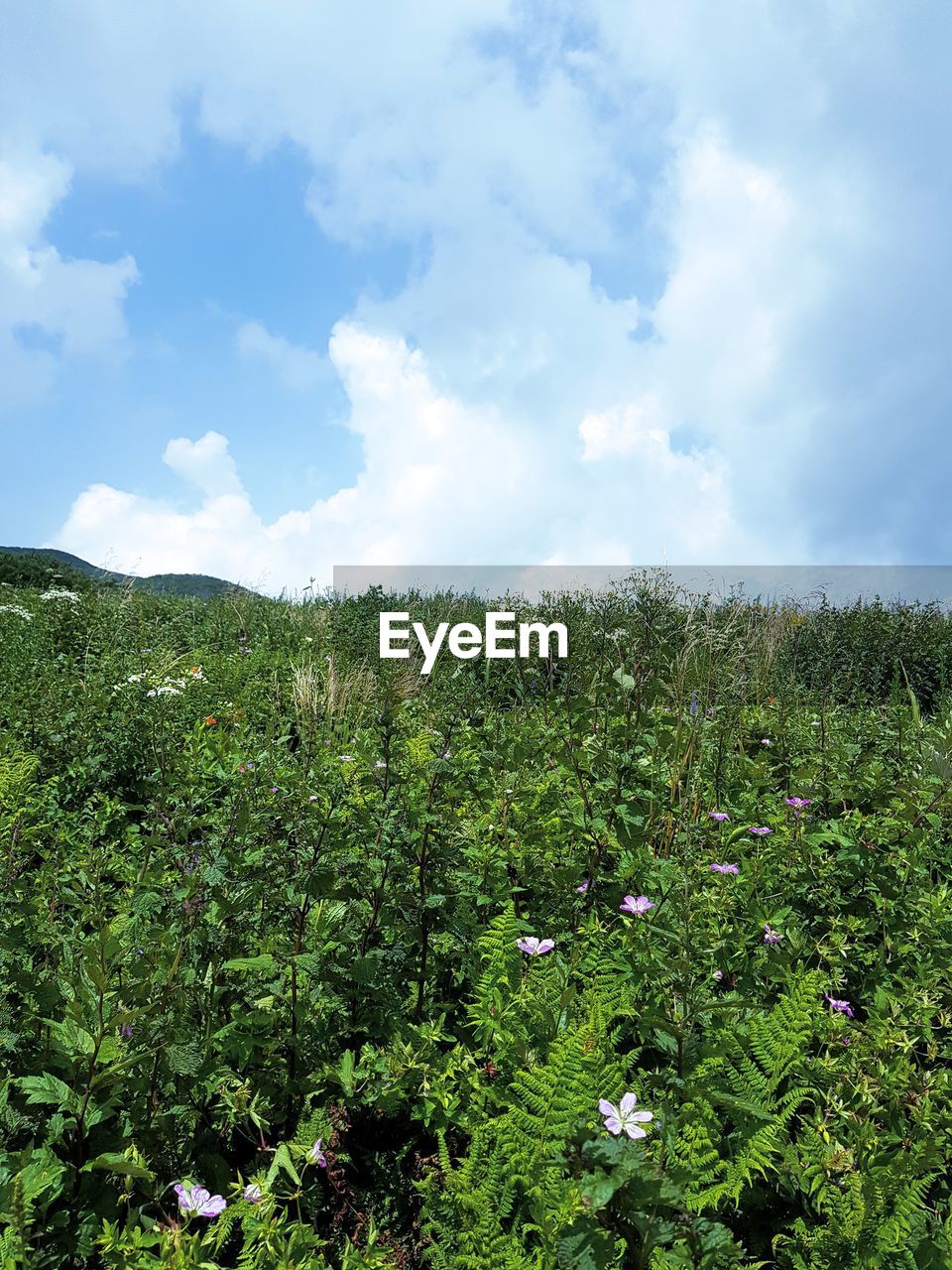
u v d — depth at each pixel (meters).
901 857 3.42
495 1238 1.88
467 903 3.17
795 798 4.03
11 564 15.09
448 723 3.90
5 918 2.53
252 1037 2.47
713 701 5.08
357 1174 2.47
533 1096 2.00
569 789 4.16
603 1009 2.26
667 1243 1.64
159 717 4.83
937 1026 2.73
